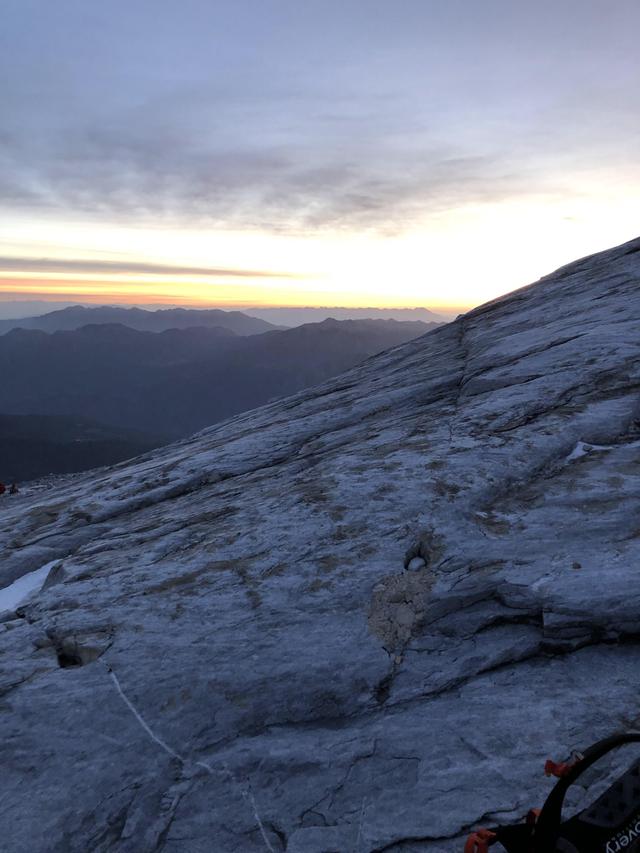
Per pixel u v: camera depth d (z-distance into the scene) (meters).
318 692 5.35
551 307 17.02
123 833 4.30
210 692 5.40
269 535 7.56
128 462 20.05
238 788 4.57
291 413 16.38
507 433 9.08
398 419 11.55
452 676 5.40
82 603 6.86
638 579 5.72
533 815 2.90
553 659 5.50
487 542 6.75
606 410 9.21
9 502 18.17
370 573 6.58
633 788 2.67
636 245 20.58
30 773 4.80
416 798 4.28
